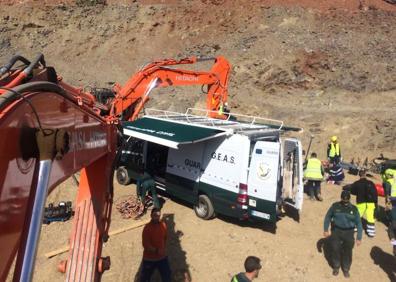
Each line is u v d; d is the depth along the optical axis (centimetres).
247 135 1049
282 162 1141
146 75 1271
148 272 775
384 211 1298
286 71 2538
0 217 222
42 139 257
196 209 1188
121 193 1348
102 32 3189
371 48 2608
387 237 1121
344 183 1581
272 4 3156
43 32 3158
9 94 243
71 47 3114
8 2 3225
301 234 1107
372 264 974
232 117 1828
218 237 1067
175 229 1105
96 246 501
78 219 511
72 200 1299
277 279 899
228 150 1085
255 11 3119
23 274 228
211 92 1509
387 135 2009
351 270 945
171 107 2452
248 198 1054
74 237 505
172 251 995
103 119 486
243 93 2519
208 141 1140
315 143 2070
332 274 925
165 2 3400
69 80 2784
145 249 768
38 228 242
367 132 2048
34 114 273
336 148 1573
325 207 1308
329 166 1599
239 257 978
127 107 1236
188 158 1191
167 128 1220
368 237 1116
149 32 3212
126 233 1088
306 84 2495
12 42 3078
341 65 2505
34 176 260
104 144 490
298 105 2378
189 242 1040
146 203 1259
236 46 2859
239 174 1055
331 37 2730
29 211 246
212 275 906
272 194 1009
